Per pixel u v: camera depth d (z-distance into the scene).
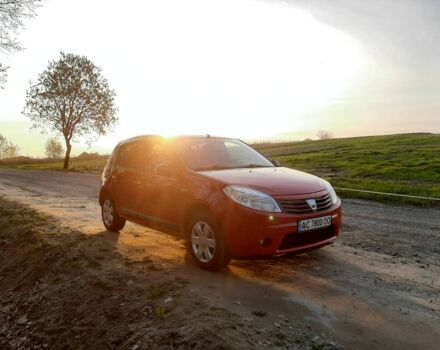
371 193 13.43
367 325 4.07
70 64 40.31
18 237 8.30
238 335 3.74
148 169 6.88
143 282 5.21
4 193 16.44
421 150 31.59
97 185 19.11
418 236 7.76
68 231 8.24
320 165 26.52
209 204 5.35
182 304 4.40
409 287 5.07
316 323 4.09
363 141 48.69
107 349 4.10
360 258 6.31
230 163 6.44
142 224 7.03
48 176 26.69
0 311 5.84
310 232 5.21
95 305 4.92
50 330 4.85
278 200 5.07
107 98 41.44
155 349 3.75
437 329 3.99
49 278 6.08
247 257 5.11
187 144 6.57
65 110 40.19
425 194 13.14
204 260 5.57
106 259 6.26
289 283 5.20
